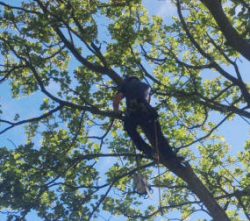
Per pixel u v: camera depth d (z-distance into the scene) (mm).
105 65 12258
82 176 12258
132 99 9852
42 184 11711
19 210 10961
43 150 11852
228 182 13688
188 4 13133
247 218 11914
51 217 11242
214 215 10695
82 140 12852
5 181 11172
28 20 12914
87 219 11258
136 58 12781
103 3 12969
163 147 10297
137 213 12625
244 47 10070
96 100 12977
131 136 10117
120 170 12695
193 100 11766
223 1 12477
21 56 12344
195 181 10938
